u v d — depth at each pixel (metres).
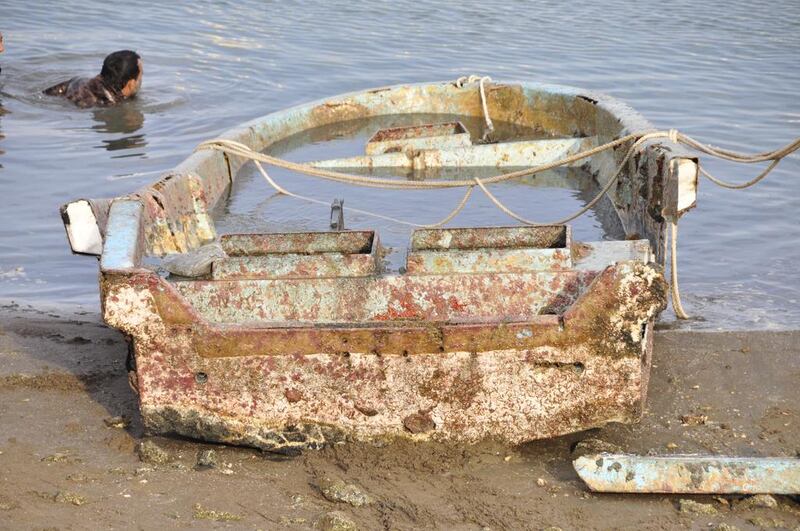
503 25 18.66
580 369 4.98
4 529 4.12
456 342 4.93
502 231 5.90
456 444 5.09
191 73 15.37
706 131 12.45
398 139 11.53
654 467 4.62
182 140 12.20
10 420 5.51
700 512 4.48
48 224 9.55
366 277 5.66
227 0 20.39
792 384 6.07
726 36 17.72
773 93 14.20
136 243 5.54
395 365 4.97
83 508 4.38
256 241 6.00
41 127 12.60
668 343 6.76
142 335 4.98
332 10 19.77
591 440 5.13
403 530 4.31
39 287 8.30
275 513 4.43
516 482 4.79
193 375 5.04
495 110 13.18
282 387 5.03
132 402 5.81
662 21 18.97
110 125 12.77
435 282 5.63
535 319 4.96
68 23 18.28
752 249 8.91
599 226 9.05
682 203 6.86
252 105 13.84
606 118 10.70
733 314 7.50
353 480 4.80
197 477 4.80
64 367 6.38
